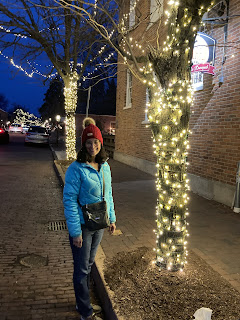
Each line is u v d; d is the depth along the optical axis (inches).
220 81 259.1
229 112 250.1
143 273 128.7
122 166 500.7
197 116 296.7
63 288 140.6
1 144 989.8
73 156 528.1
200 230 194.4
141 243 171.6
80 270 110.3
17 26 394.0
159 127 128.5
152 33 406.0
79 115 1416.1
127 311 106.3
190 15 120.9
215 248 165.8
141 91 455.2
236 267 143.3
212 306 107.0
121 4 178.5
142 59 140.0
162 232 131.3
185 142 129.3
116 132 595.8
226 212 234.2
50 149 923.4
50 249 184.4
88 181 105.1
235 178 242.8
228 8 251.4
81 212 107.3
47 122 2063.2
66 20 410.6
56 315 121.0
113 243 171.2
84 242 108.7
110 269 135.6
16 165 537.3
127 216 225.1
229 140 250.4
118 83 583.5
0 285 141.0
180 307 106.7
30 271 155.3
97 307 124.6
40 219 241.9
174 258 129.6
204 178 284.0
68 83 493.0
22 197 310.2
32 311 123.0
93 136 106.6
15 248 183.2
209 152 277.3
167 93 125.8
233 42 227.1
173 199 128.1
